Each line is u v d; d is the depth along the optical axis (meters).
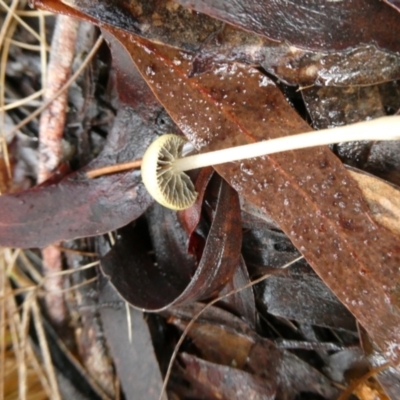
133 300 0.10
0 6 0.11
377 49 0.08
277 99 0.09
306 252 0.08
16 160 0.12
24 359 0.12
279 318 0.11
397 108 0.09
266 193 0.09
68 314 0.13
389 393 0.09
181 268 0.11
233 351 0.11
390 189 0.08
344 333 0.10
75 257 0.12
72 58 0.10
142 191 0.10
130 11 0.08
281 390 0.10
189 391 0.11
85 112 0.11
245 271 0.10
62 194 0.10
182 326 0.11
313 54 0.08
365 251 0.08
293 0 0.07
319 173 0.08
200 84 0.09
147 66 0.09
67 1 0.08
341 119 0.09
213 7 0.07
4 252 0.13
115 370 0.12
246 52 0.08
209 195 0.10
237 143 0.09
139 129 0.10
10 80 0.12
